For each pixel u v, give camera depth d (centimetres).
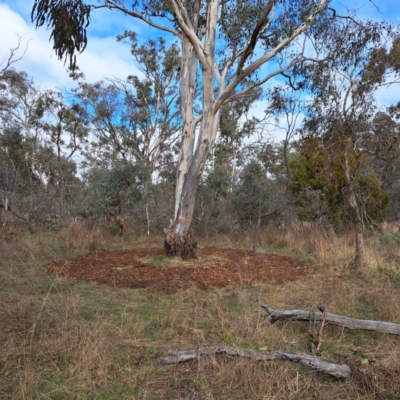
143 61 2197
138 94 2231
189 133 894
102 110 2159
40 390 323
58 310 498
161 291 628
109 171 1273
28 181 1641
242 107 1719
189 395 321
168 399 316
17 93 2225
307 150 976
